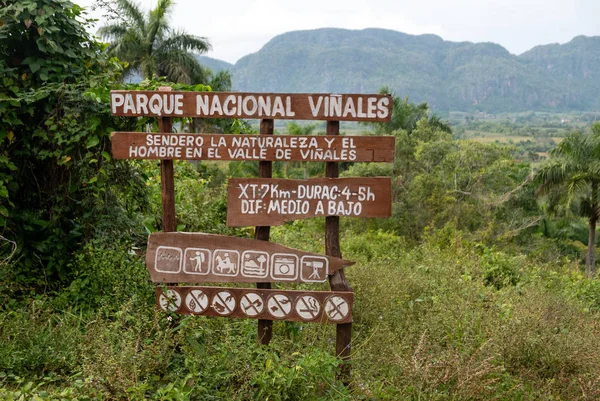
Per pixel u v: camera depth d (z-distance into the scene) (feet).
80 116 17.78
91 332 13.69
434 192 70.59
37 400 10.93
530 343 15.17
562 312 19.30
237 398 11.90
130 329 13.03
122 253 17.30
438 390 12.85
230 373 12.40
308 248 28.58
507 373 13.98
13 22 17.88
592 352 14.87
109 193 19.15
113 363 11.87
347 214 14.37
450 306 17.69
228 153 14.51
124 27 88.17
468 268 26.99
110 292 16.22
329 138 14.32
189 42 93.09
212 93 14.48
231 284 17.66
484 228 69.67
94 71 20.07
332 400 12.36
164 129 14.76
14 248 17.53
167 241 14.74
